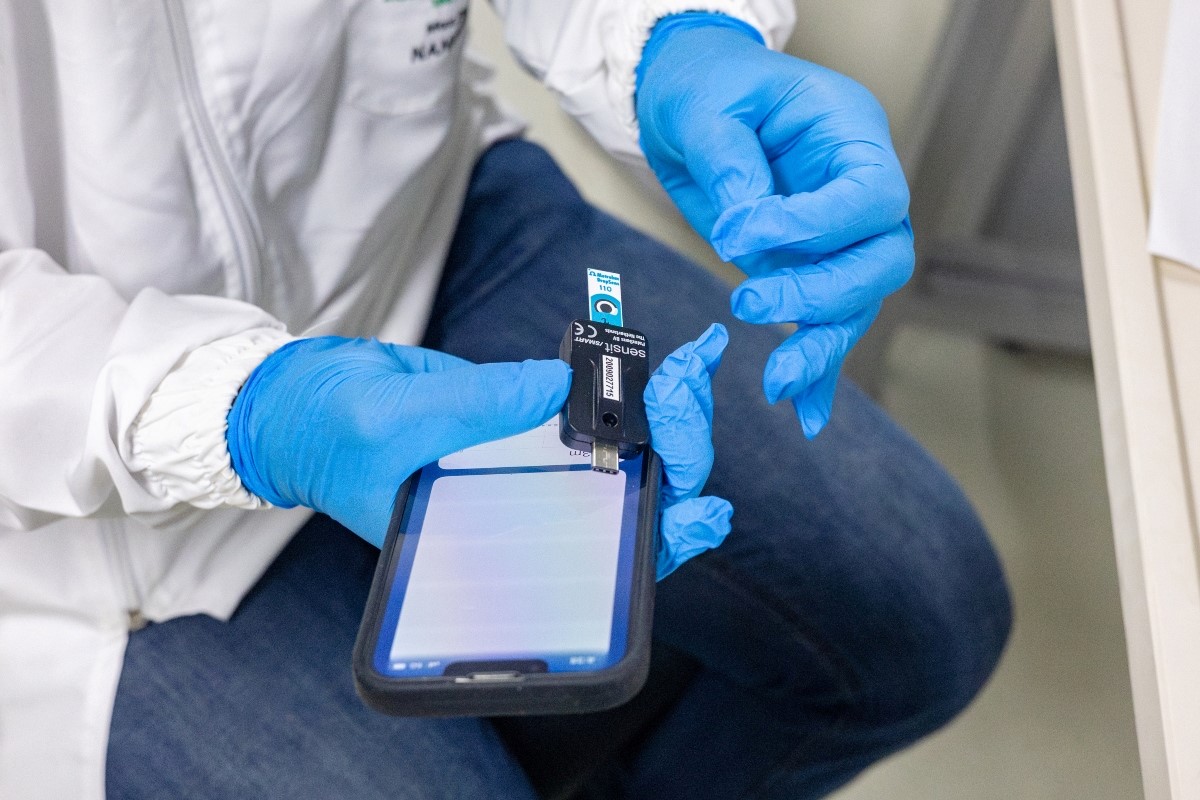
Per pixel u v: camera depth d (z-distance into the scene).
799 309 0.48
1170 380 0.46
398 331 0.73
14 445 0.51
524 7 0.71
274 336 0.55
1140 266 0.50
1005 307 1.26
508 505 0.46
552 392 0.44
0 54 0.53
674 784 0.82
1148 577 0.41
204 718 0.59
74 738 0.59
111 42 0.53
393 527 0.45
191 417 0.50
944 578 0.71
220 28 0.56
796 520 0.70
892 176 0.51
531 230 0.77
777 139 0.57
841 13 1.21
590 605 0.41
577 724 0.78
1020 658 1.10
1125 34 0.57
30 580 0.60
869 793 1.02
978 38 1.04
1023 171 1.25
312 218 0.67
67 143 0.57
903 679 0.72
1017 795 1.01
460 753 0.61
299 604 0.64
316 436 0.49
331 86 0.62
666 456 0.45
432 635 0.41
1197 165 0.52
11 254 0.57
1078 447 1.26
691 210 0.65
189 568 0.62
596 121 0.71
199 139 0.58
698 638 0.74
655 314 0.75
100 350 0.53
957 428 1.29
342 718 0.60
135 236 0.59
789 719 0.77
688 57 0.59
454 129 0.74
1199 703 0.38
